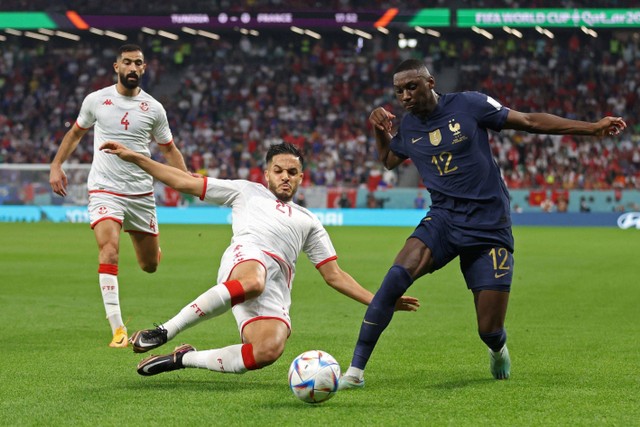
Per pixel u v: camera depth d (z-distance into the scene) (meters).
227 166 63.41
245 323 9.91
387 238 43.00
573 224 55.19
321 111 67.00
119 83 14.69
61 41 73.56
